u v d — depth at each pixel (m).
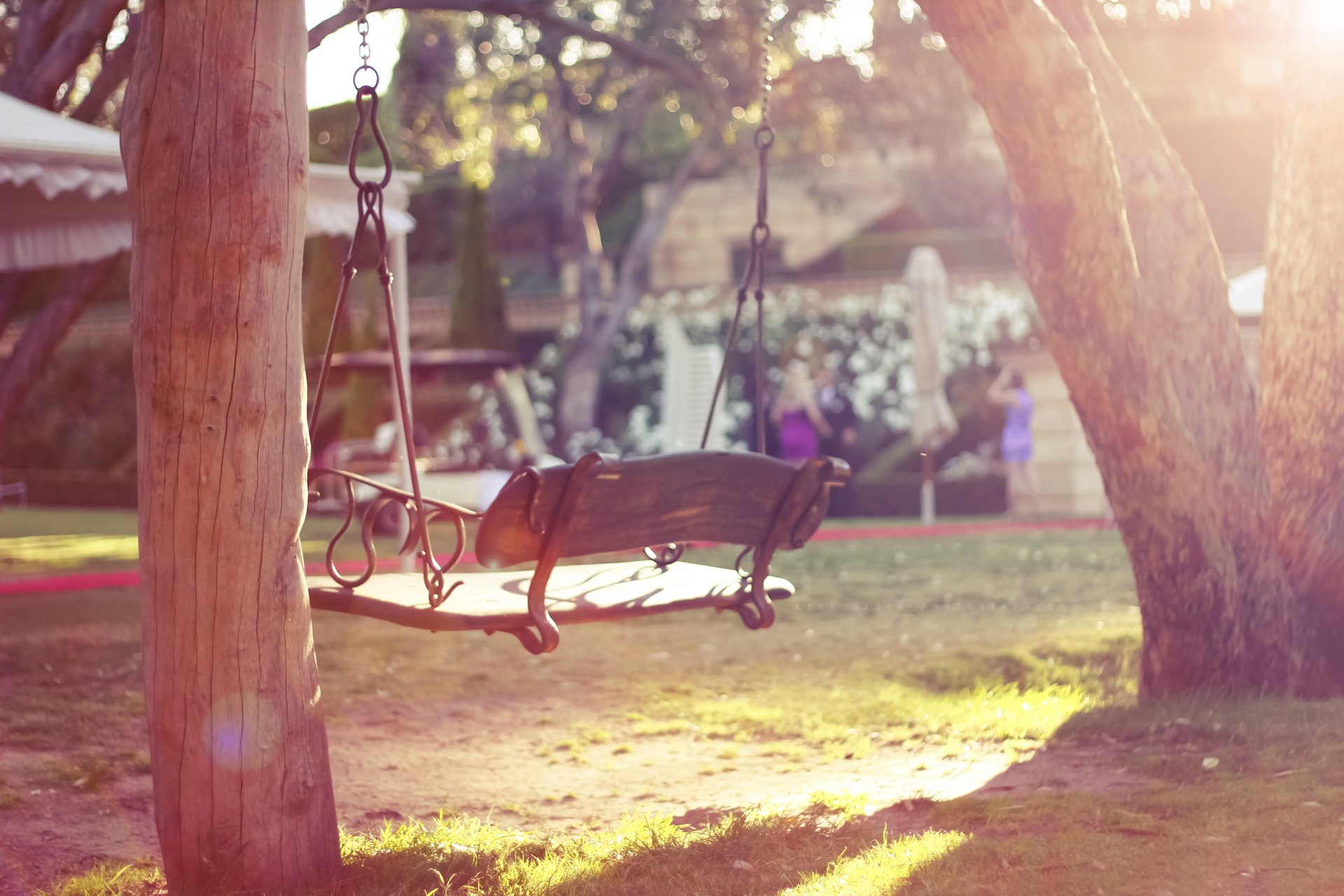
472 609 3.42
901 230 27.97
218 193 3.07
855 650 7.38
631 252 24.66
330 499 15.95
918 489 19.05
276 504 3.21
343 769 5.00
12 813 4.23
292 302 3.22
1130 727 4.96
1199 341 5.51
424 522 3.44
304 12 3.24
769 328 23.12
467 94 23.25
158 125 3.07
